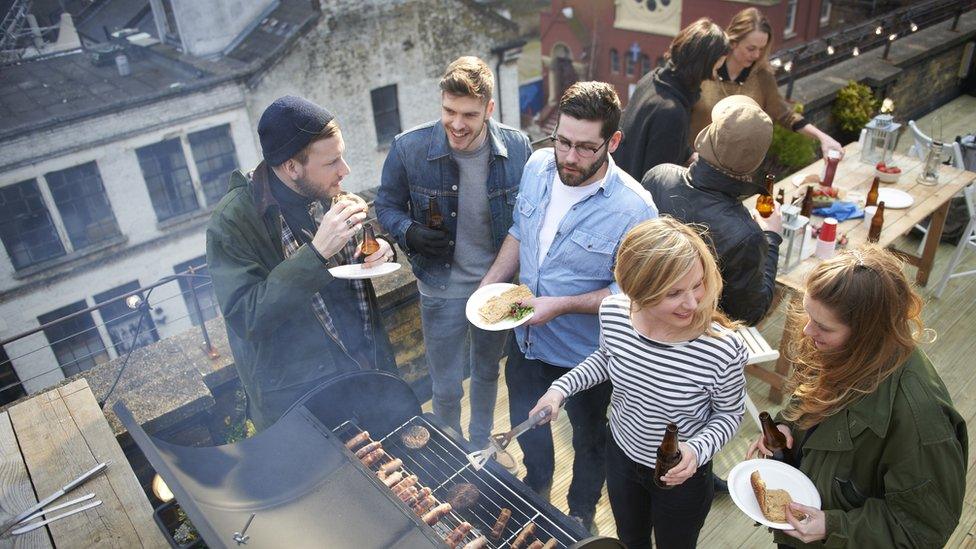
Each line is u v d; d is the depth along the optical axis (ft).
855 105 20.29
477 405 9.62
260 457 5.65
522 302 7.07
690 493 6.18
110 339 47.03
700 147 7.20
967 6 26.68
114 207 44.91
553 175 7.31
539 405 6.01
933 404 4.71
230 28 47.37
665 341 5.45
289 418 6.09
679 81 9.27
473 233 8.53
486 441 9.84
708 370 5.40
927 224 14.49
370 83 50.34
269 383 6.89
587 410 7.63
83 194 42.68
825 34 37.58
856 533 5.04
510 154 8.19
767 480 5.67
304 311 6.78
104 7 45.96
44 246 43.57
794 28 39.09
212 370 9.25
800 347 5.87
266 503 5.17
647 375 5.63
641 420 5.97
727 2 41.22
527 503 5.74
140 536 6.01
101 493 6.47
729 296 7.26
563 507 9.12
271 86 47.21
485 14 51.42
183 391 8.86
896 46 23.58
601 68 50.60
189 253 47.96
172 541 5.65
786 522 5.29
